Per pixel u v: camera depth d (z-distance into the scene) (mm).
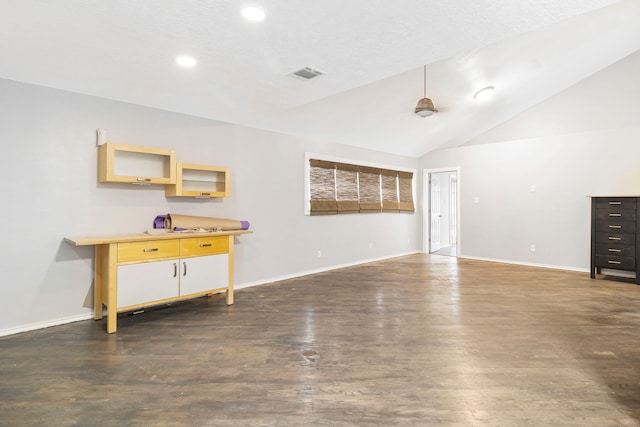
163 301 3230
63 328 3012
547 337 2785
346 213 5949
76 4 1787
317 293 4191
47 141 3047
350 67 2668
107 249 2988
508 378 2133
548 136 5840
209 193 3881
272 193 4844
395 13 1895
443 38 2199
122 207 3473
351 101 4547
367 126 5410
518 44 4137
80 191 3219
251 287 4508
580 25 4062
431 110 4457
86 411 1788
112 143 3178
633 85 5117
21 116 2922
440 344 2652
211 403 1862
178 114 3883
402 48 2338
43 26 2023
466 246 6867
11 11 1852
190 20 1967
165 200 3785
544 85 5449
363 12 1886
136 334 2867
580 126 5594
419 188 7617
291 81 2963
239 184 4461
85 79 2891
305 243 5301
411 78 4379
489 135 6621
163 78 2883
